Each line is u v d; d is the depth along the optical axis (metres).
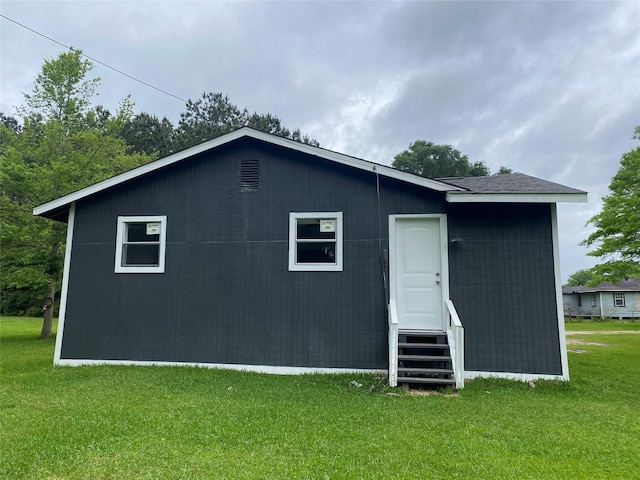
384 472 3.12
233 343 7.48
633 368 8.20
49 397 5.45
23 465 3.26
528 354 6.62
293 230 7.59
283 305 7.42
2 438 3.88
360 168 7.26
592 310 33.69
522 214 6.96
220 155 8.05
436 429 4.15
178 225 7.99
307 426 4.20
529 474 3.13
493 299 6.83
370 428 4.16
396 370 6.11
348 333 7.16
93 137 14.59
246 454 3.46
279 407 4.95
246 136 7.76
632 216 12.94
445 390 5.91
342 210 7.49
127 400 5.27
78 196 8.11
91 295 8.05
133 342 7.80
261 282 7.55
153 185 8.18
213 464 3.25
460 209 7.14
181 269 7.85
